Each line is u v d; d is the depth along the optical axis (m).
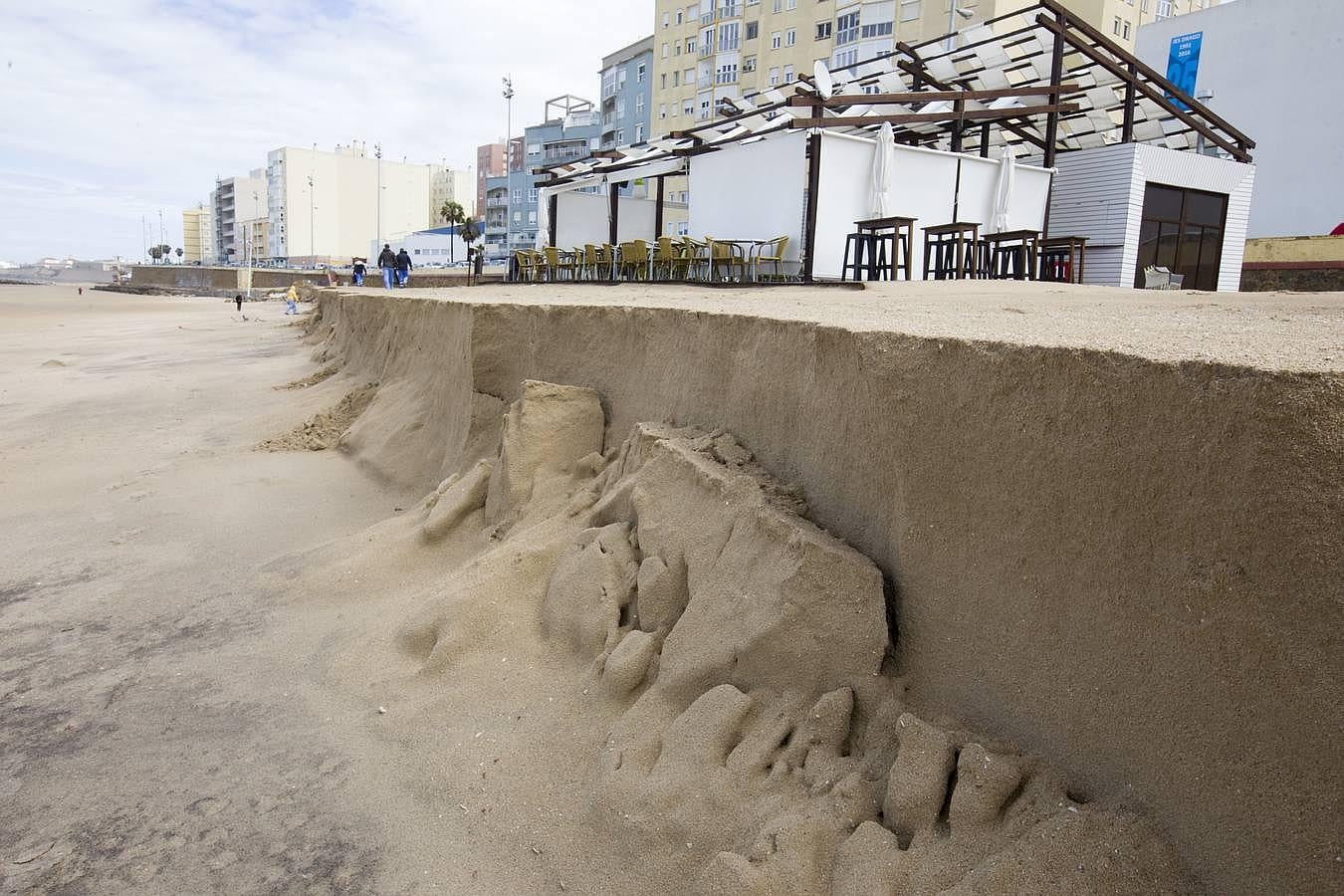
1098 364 2.38
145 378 16.73
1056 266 14.59
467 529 6.04
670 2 55.38
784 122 13.07
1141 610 2.25
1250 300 6.45
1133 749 2.26
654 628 3.93
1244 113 27.67
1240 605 2.00
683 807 2.96
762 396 4.37
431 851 3.23
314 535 7.22
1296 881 1.88
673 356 5.42
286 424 11.50
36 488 9.08
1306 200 26.50
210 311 45.84
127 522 7.74
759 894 2.45
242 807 3.57
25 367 19.86
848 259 13.17
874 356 3.26
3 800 3.69
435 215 142.50
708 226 15.38
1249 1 27.44
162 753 4.02
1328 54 25.84
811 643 3.13
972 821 2.44
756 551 3.53
